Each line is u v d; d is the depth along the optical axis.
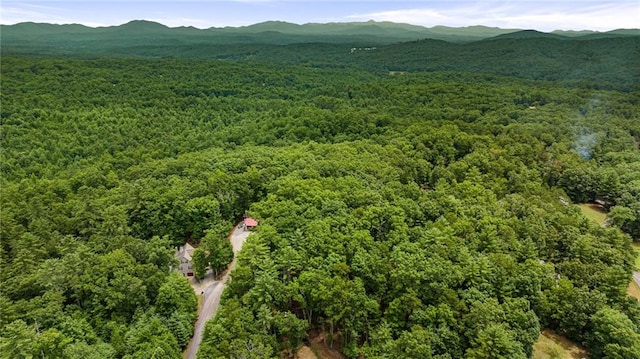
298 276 56.88
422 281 54.84
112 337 53.47
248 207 89.62
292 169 97.06
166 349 51.28
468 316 51.69
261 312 51.81
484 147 115.88
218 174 90.38
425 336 48.09
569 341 59.50
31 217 77.19
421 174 104.69
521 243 68.19
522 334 52.72
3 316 50.62
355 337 53.00
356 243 60.06
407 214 72.44
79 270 59.50
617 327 54.44
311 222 65.44
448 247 60.97
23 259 61.88
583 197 109.94
